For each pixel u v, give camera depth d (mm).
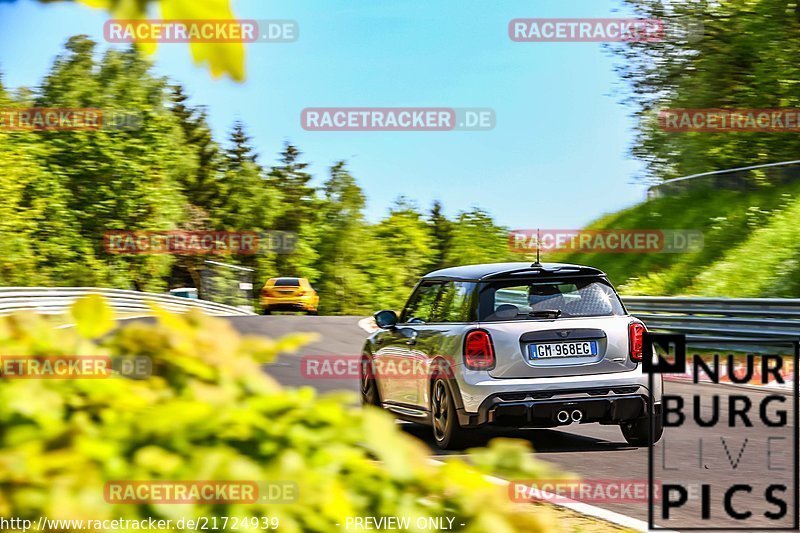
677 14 53656
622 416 12727
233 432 2729
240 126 115250
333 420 2887
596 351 12789
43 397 2682
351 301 110250
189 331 3070
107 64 80938
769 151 52219
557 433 14422
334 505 2627
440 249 115250
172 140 87750
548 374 12625
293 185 114250
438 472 2857
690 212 44438
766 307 25094
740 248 38906
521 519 2832
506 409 12398
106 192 81812
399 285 112438
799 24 50844
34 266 74375
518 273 13125
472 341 12609
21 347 2875
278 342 3152
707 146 54000
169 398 2809
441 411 13070
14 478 2314
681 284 39188
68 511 2289
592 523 8539
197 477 2521
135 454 2600
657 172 56594
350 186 111562
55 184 79188
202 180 114250
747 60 52469
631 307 30766
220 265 88000
